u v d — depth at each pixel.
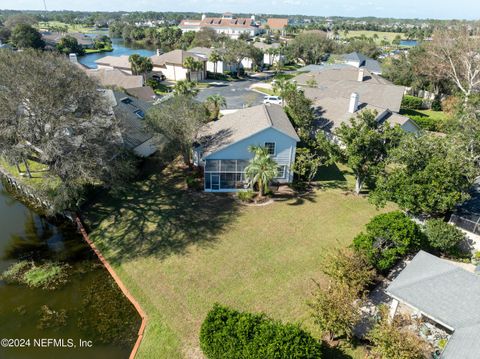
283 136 32.28
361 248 21.27
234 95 73.38
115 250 25.62
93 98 29.86
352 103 43.66
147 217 29.39
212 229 27.67
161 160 39.75
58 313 20.47
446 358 14.15
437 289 17.17
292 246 25.69
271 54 113.12
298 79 69.94
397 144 29.44
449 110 58.72
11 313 20.52
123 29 186.12
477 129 29.86
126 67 84.50
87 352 18.05
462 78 65.75
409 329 17.81
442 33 67.38
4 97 25.56
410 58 77.38
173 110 34.09
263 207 30.92
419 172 23.55
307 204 31.52
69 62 33.03
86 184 32.94
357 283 18.81
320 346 15.91
